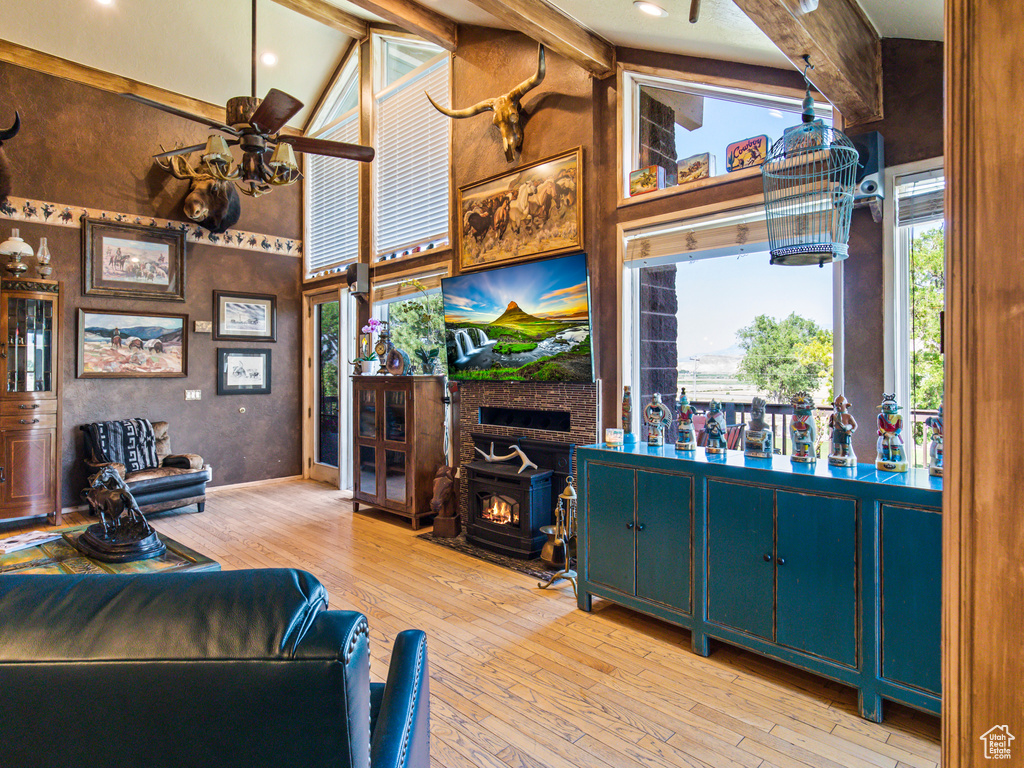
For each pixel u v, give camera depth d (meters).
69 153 5.16
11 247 4.55
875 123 2.67
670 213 3.42
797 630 2.29
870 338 2.71
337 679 0.75
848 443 2.37
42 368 4.75
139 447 5.20
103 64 5.25
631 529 2.86
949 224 0.45
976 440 0.43
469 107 4.42
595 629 2.85
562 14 3.29
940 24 2.37
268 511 5.28
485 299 4.26
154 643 0.76
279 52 5.83
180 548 2.98
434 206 5.11
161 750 0.77
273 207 6.63
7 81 4.84
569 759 1.89
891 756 1.90
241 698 0.75
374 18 5.73
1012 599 0.41
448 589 3.35
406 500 4.75
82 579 0.85
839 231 2.70
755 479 2.42
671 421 3.60
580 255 3.62
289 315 6.79
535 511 3.89
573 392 3.89
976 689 0.43
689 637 2.77
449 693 2.27
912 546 2.02
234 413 6.30
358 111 6.01
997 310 0.42
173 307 5.81
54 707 0.76
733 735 2.02
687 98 3.50
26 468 4.62
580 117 3.83
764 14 1.94
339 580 3.48
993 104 0.42
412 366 5.60
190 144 5.87
